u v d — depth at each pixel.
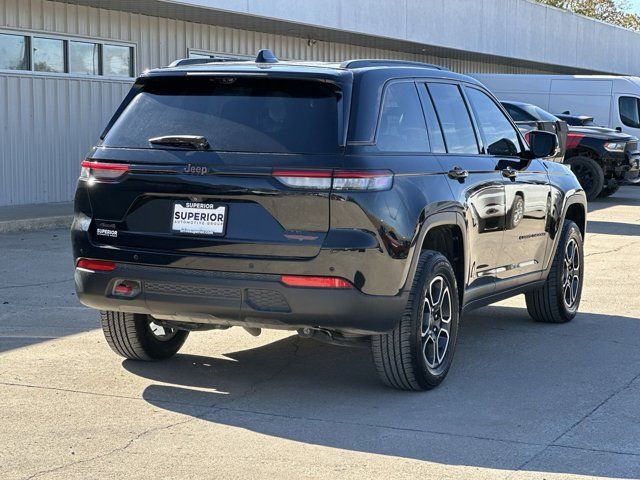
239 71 5.90
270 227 5.61
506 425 5.60
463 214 6.52
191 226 5.77
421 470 4.84
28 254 11.86
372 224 5.59
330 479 4.70
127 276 5.90
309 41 23.27
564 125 20.00
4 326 7.95
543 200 7.94
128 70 18.59
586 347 7.62
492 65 33.66
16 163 16.38
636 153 21.69
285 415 5.73
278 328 5.80
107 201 5.99
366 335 5.96
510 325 8.46
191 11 18.00
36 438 5.22
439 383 6.37
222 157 5.70
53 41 16.97
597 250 13.52
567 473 4.84
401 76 6.28
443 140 6.60
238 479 4.68
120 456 4.97
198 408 5.84
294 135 5.67
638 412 5.89
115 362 6.84
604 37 37.84
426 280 6.07
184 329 6.43
